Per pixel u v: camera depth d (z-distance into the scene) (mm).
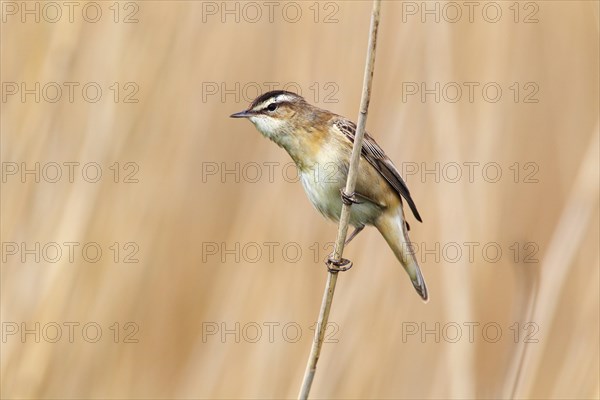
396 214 9680
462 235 10430
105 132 11000
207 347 11156
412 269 9742
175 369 11703
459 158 10695
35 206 10547
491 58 11359
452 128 10758
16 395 10133
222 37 12141
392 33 11773
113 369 11148
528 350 8898
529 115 12984
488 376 10898
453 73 11039
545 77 13367
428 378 10711
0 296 10297
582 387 9984
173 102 11766
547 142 13062
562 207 12875
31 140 10625
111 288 11234
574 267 11188
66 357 10797
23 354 10258
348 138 9406
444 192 10656
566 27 13484
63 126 10797
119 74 11180
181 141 11820
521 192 12719
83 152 10828
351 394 10539
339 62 11766
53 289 10414
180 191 11945
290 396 10602
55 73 10734
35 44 10750
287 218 11375
